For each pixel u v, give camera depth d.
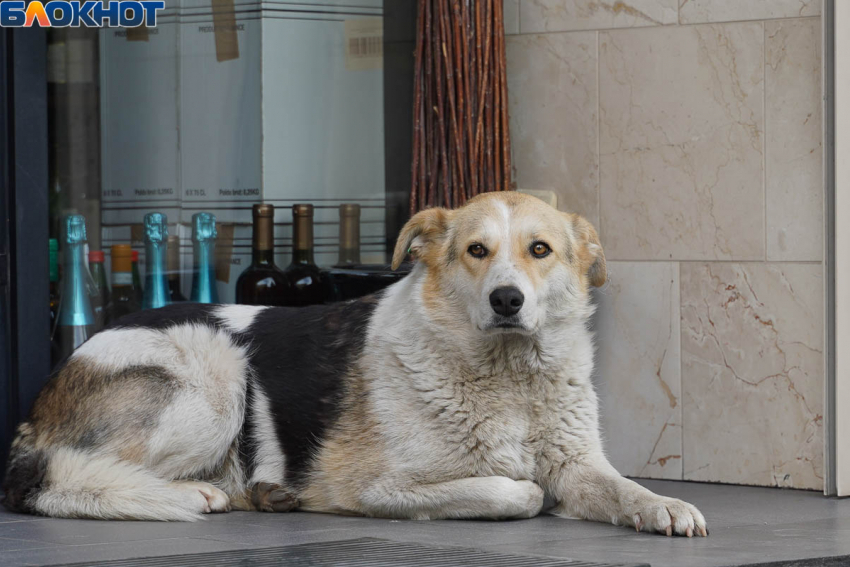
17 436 5.45
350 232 7.31
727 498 6.03
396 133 7.30
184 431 5.23
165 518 4.99
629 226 6.79
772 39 6.36
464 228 5.11
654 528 4.62
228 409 5.38
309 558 3.96
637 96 6.74
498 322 4.84
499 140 6.91
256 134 7.15
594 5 6.83
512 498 4.89
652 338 6.73
